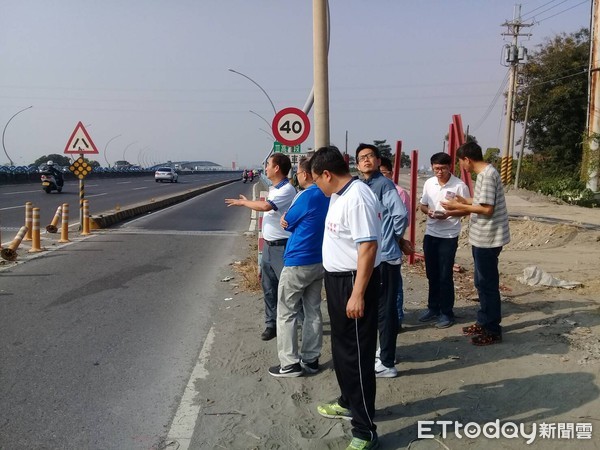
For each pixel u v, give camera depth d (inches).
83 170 558.6
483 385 175.5
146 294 303.1
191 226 644.7
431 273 245.0
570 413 155.3
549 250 473.7
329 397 172.1
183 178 3339.1
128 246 471.5
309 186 189.3
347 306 134.0
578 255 439.8
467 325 240.5
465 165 209.6
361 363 139.5
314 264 182.9
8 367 195.6
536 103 1728.6
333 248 141.7
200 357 206.7
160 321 253.1
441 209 239.0
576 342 206.1
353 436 141.9
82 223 561.9
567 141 1692.9
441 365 193.5
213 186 1763.0
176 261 406.9
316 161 142.8
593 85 1176.2
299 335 229.8
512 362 191.5
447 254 235.8
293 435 148.7
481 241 206.2
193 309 273.9
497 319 210.5
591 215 839.1
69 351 212.7
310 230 182.5
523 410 158.6
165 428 153.5
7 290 304.5
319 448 142.1
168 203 968.9
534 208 984.9
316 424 154.9
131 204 930.7
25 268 364.5
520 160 1606.8
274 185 222.8
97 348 216.5
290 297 185.9
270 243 219.6
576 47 1692.9
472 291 303.0
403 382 180.4
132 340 226.5
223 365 198.7
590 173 1179.9
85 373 191.5
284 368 187.2
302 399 171.0
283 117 371.2
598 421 150.7
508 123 1628.9
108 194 1203.9
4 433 149.9
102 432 151.1
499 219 204.8
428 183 249.8
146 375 190.2
